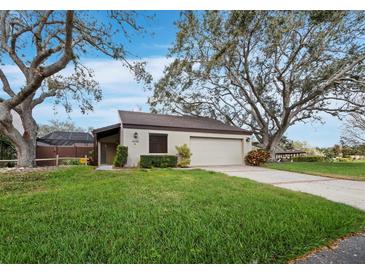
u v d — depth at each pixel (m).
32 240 3.03
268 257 2.70
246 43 17.98
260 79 20.92
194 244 2.93
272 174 11.27
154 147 14.42
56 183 7.71
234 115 24.20
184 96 23.39
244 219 3.81
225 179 8.41
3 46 13.23
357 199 5.93
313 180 9.42
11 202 5.00
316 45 16.91
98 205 4.68
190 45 19.17
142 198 5.23
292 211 4.33
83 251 2.71
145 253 2.71
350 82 17.94
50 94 15.29
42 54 12.27
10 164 15.38
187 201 4.95
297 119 21.78
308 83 18.80
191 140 15.80
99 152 17.30
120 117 14.95
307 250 2.91
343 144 27.83
